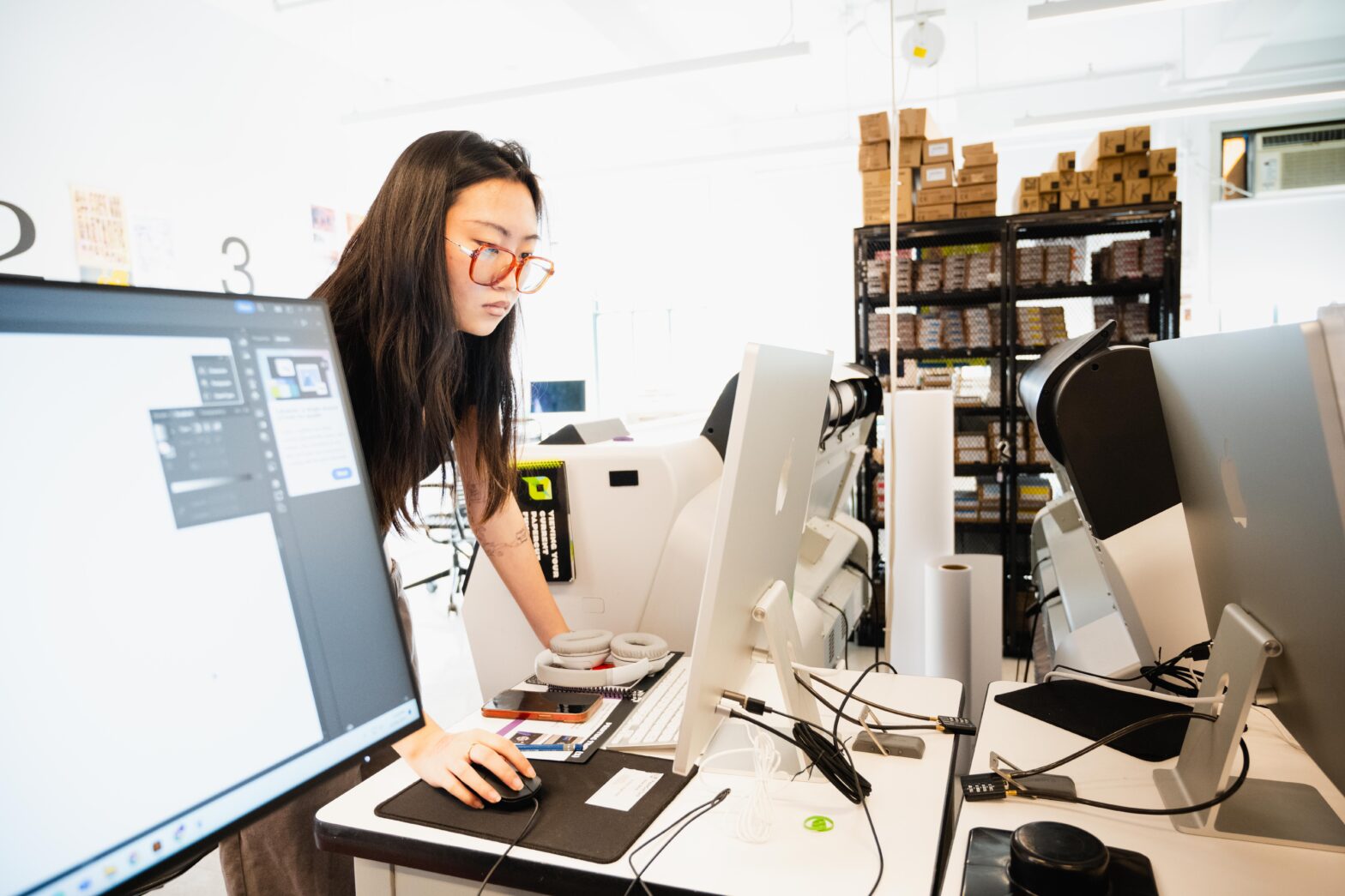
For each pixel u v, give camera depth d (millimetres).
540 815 860
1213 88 6715
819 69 6402
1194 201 6809
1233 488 811
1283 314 6730
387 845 843
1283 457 683
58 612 434
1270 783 889
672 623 1389
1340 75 6441
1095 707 1103
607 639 1260
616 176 6988
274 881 1158
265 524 562
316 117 5367
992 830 816
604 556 1405
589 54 5793
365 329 1038
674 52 5953
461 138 1050
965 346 3918
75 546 447
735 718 1065
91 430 465
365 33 5172
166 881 469
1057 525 2148
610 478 1385
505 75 6176
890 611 1686
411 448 1082
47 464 441
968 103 7160
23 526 425
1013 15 5230
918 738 1020
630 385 8805
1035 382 1223
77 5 3895
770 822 834
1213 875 734
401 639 662
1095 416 1089
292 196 5164
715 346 8562
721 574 822
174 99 4379
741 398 805
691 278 8555
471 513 1332
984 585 1805
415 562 5418
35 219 3717
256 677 536
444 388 1096
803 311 8273
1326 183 6594
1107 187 3689
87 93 3943
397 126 6129
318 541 604
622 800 890
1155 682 1134
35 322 445
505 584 1377
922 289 3934
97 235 3969
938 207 3855
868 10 5281
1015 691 1177
